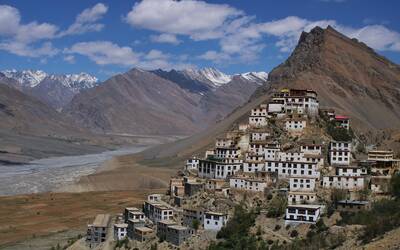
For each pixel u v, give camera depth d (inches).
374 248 6943.9
